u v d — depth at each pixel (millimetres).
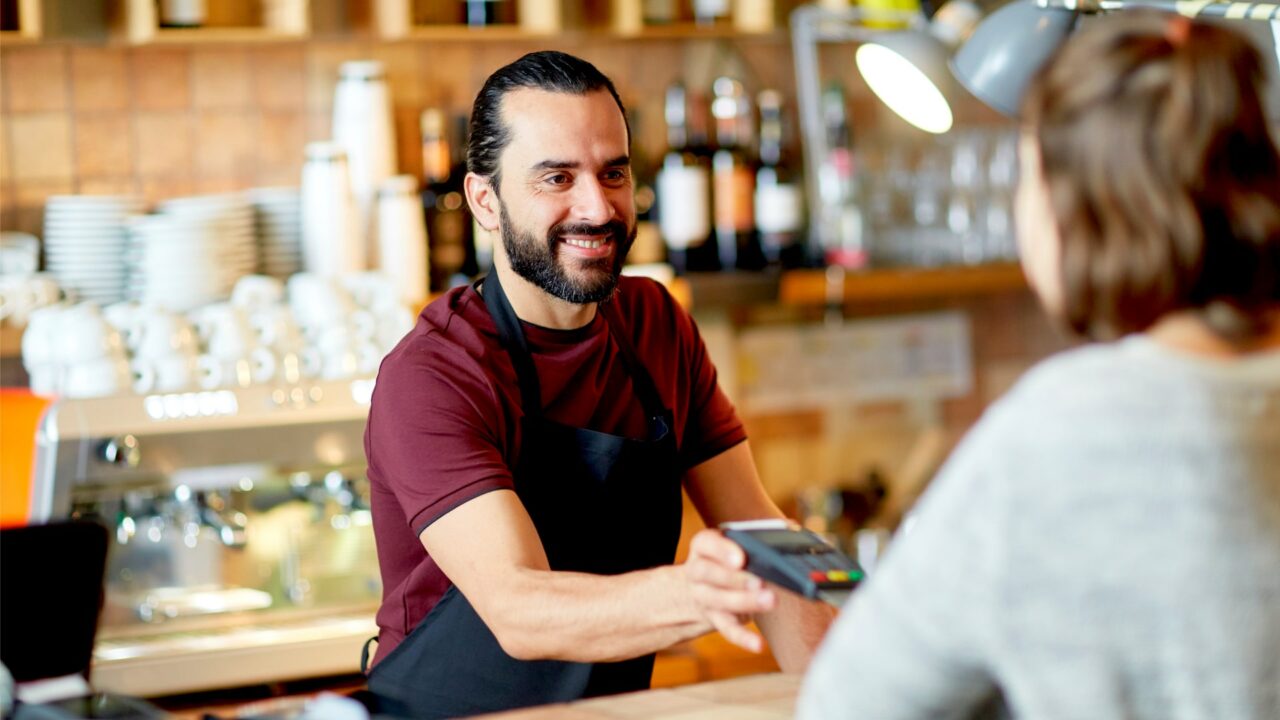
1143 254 1028
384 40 3264
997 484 1028
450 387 1866
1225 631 1000
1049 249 1094
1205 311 1048
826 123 3785
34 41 2938
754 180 3568
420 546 1956
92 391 2709
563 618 1643
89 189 3211
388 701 1939
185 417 2701
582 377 2014
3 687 1476
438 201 3271
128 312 2775
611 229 1938
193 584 2832
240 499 2855
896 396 4004
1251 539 1002
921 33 3014
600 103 1933
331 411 2807
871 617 1083
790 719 1539
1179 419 1011
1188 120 1025
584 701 1644
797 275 3477
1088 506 1005
